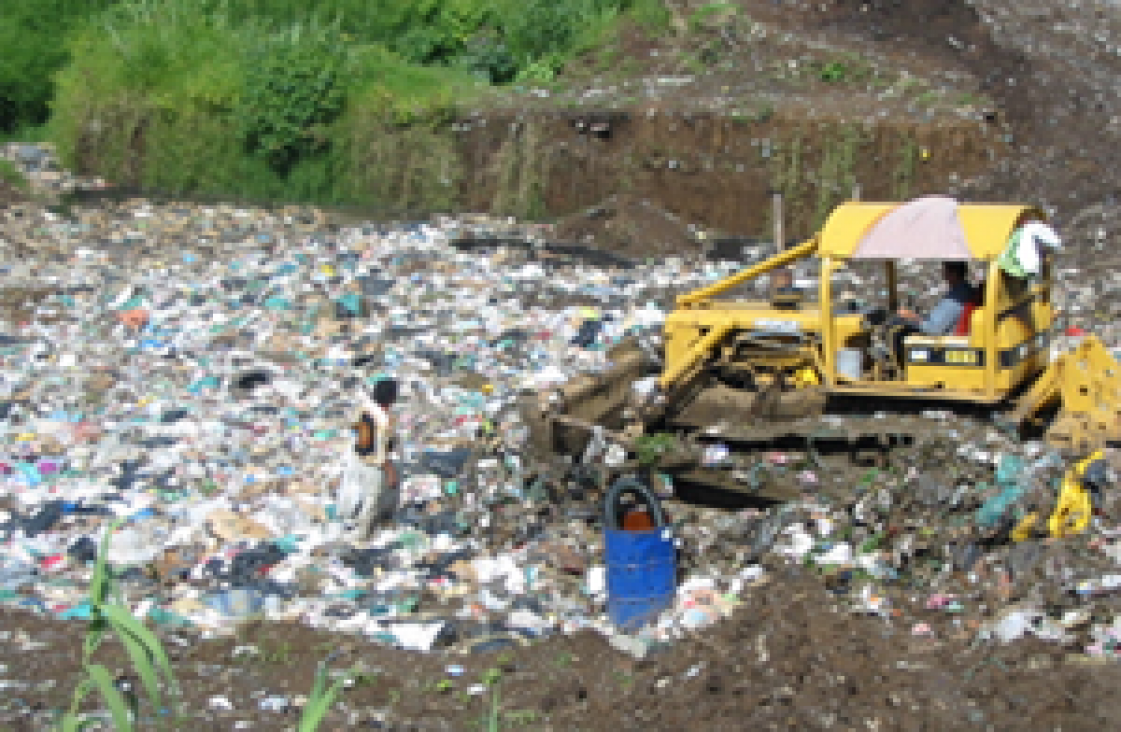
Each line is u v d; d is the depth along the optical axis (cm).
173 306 1477
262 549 880
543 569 852
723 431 930
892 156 1992
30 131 2748
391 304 1506
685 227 2011
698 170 2092
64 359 1296
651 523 801
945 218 861
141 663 465
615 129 2173
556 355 1290
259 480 1004
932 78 2192
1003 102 2059
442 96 2330
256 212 2155
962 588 771
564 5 2606
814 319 952
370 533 902
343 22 2719
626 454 916
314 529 918
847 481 880
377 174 2339
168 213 2111
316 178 2377
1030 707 615
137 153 2488
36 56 2759
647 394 983
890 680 650
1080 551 755
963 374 871
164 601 820
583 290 1580
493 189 2252
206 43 2592
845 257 893
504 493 930
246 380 1234
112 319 1437
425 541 897
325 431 1114
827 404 933
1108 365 891
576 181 2177
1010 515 792
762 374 975
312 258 1734
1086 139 1950
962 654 679
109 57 2586
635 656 724
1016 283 888
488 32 2633
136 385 1238
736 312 1003
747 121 2077
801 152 2034
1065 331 1316
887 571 788
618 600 773
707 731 621
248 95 2412
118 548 880
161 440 1090
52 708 664
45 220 2011
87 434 1103
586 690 690
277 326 1405
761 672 664
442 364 1278
